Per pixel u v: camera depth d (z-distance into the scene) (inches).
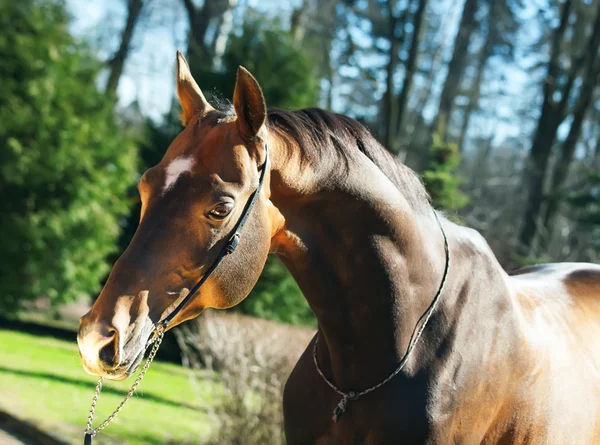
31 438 226.7
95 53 516.7
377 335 91.1
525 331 100.3
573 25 693.3
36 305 580.7
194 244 80.7
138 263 79.3
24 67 467.2
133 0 823.1
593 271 132.9
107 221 482.0
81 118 483.2
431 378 89.8
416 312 92.4
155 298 79.7
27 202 459.8
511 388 96.1
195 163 82.9
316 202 90.7
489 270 100.7
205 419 271.7
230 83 437.7
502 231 765.3
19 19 474.6
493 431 95.7
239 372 215.2
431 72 780.6
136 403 285.4
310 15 769.6
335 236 91.4
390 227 91.6
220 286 83.4
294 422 100.0
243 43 441.4
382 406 89.4
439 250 96.5
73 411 256.4
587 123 879.7
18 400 260.5
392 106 633.6
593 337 114.1
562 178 630.5
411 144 745.6
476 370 92.6
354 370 92.5
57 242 466.3
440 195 401.7
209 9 696.4
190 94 94.5
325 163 89.8
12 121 455.2
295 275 94.8
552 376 100.6
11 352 359.3
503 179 846.5
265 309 429.7
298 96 440.5
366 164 93.2
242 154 83.7
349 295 91.9
